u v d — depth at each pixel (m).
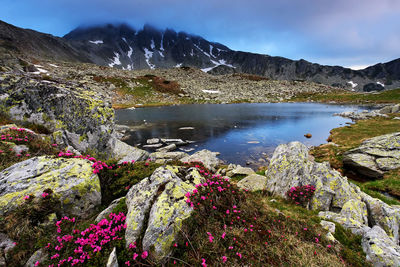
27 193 6.27
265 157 27.03
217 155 28.16
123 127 43.97
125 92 109.56
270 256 5.73
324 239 6.92
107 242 5.49
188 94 122.19
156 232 5.39
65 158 8.34
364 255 6.60
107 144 17.17
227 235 6.05
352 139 31.25
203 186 7.40
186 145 33.31
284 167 12.23
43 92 15.44
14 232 5.46
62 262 4.94
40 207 6.10
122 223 6.21
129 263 5.01
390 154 17.72
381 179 16.11
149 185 6.91
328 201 10.03
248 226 6.81
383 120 44.75
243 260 5.42
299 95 136.25
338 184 10.66
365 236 7.10
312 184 11.03
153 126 48.72
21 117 14.63
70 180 7.18
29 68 106.50
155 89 123.56
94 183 7.72
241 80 172.62
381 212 9.02
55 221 6.25
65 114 15.30
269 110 79.81
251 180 14.33
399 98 95.38
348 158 19.83
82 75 116.50
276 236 6.67
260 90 143.25
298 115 66.00
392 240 7.15
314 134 39.81
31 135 11.48
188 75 174.38
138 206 6.19
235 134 40.66
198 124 51.25
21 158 9.07
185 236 5.59
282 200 11.04
